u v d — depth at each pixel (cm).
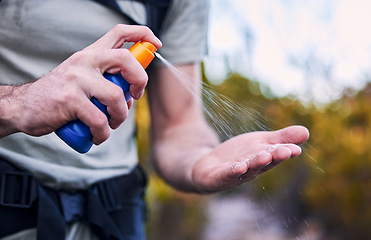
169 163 125
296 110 512
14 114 70
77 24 101
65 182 99
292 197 478
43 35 98
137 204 119
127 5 109
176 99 136
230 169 81
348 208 339
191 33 133
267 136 90
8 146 94
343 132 383
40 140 97
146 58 75
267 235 442
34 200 94
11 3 94
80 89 68
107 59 68
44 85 69
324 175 375
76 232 102
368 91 480
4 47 95
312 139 403
